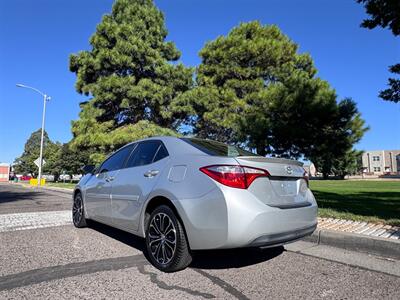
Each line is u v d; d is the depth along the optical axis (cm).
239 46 2031
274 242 374
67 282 377
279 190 399
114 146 1869
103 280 384
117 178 533
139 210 459
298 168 439
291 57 2031
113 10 2086
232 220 354
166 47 2138
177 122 2183
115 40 1986
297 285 375
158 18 2109
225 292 353
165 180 426
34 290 353
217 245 361
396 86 792
